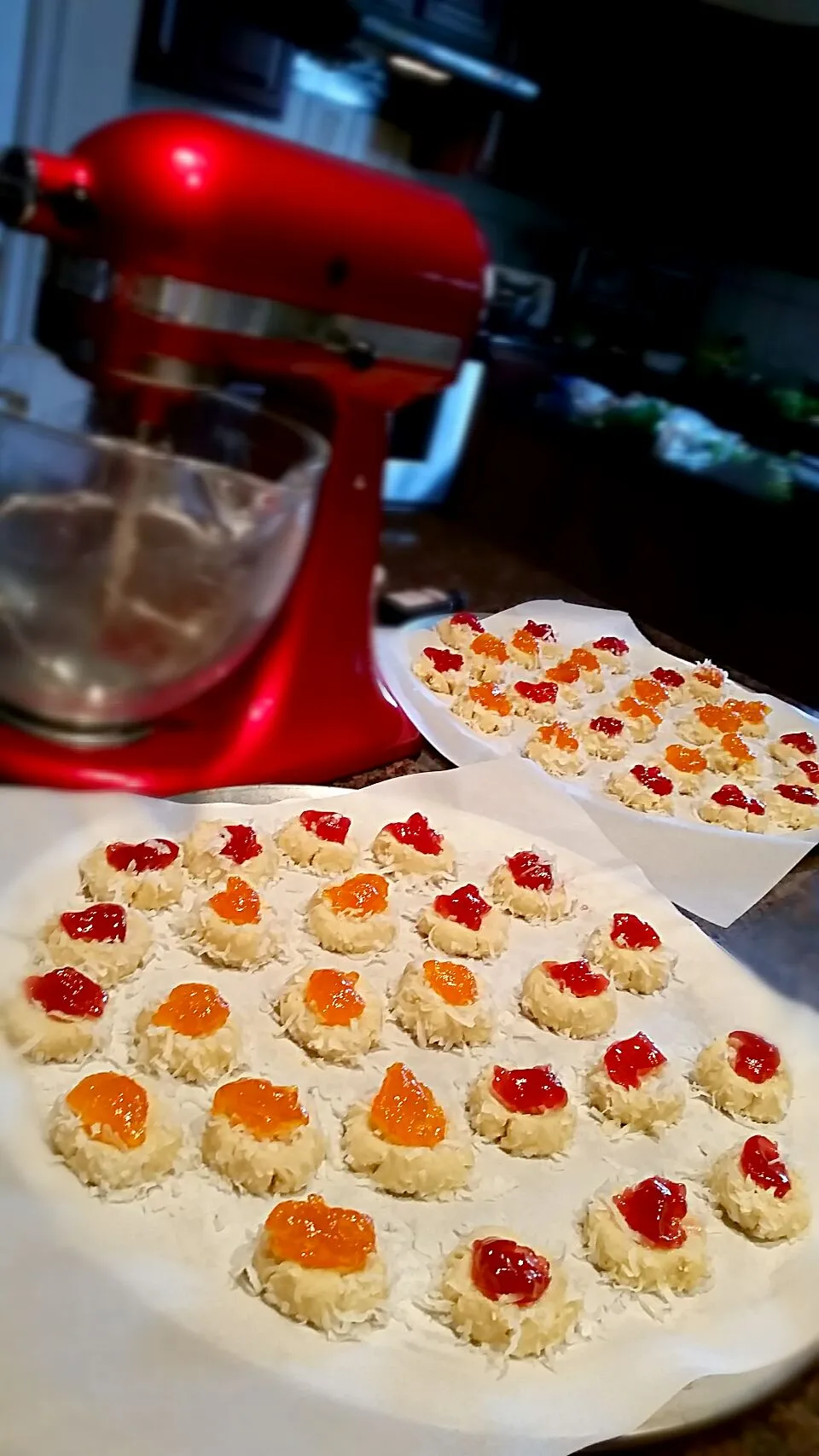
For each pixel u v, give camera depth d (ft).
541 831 1.98
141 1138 1.17
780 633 5.13
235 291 1.33
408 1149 1.27
